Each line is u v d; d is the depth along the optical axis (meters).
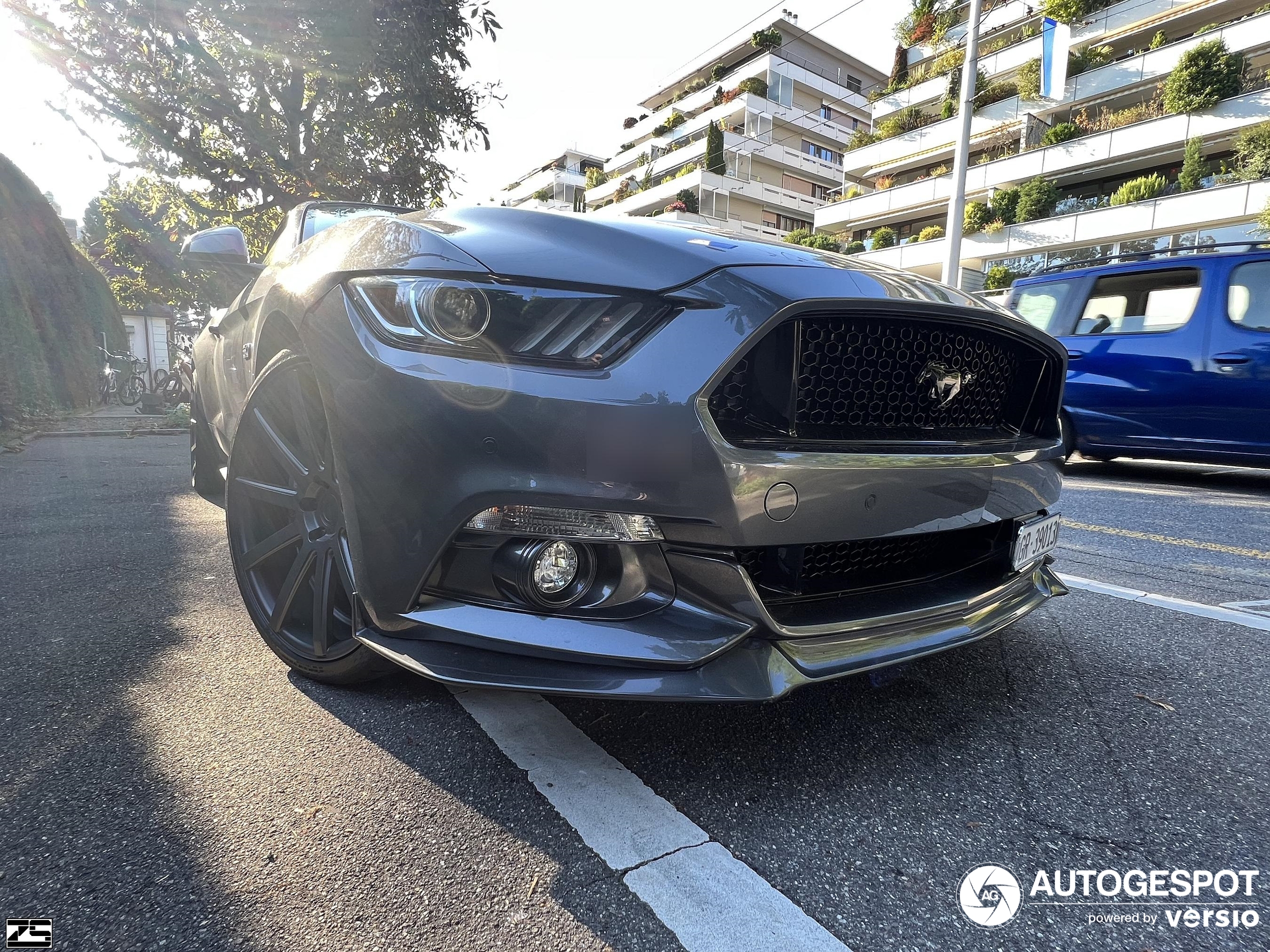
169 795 1.31
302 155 8.38
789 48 39.59
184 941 0.99
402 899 1.07
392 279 1.43
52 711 1.61
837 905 1.09
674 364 1.27
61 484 4.69
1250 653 2.10
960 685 1.86
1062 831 1.28
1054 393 1.82
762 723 1.63
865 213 26.83
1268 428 4.63
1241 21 18.80
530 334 1.31
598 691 1.26
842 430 1.45
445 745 1.50
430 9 7.45
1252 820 1.32
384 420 1.37
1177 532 3.69
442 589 1.40
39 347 9.23
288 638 1.79
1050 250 20.86
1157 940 1.04
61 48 7.22
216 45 7.60
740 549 1.33
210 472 3.90
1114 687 1.86
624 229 1.54
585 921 1.04
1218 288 4.87
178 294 11.92
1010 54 24.17
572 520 1.30
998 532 1.79
